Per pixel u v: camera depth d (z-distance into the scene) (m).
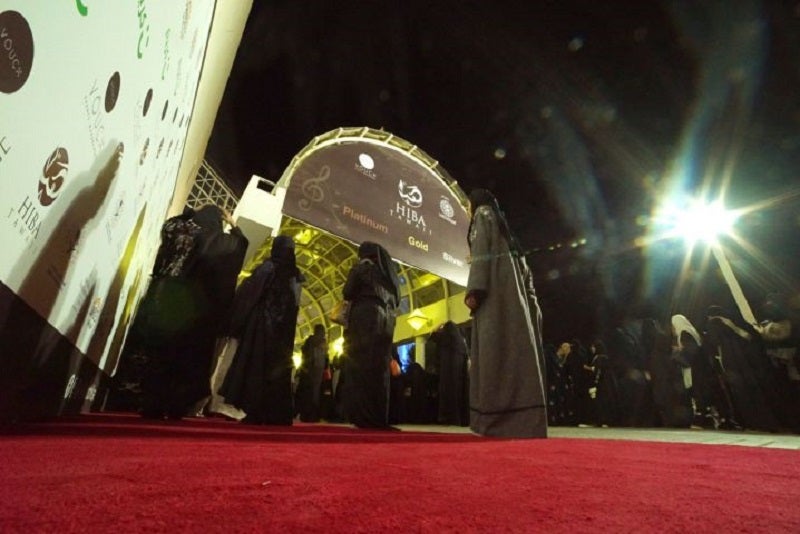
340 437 2.25
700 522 0.57
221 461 1.01
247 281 3.85
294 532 0.49
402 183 9.95
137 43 2.00
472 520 0.56
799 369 5.27
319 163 8.58
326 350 8.57
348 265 12.45
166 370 2.95
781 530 0.54
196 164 8.38
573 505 0.66
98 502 0.57
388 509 0.60
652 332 7.43
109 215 2.29
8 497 0.56
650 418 7.19
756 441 2.79
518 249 3.56
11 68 1.07
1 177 1.13
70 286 1.91
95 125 1.72
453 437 2.66
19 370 1.54
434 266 9.73
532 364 2.81
